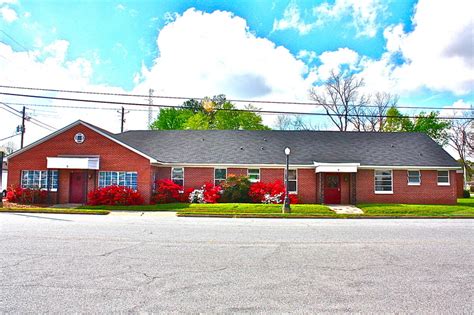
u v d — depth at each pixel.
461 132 50.16
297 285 6.28
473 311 5.14
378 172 26.58
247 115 51.22
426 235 12.48
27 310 4.95
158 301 5.38
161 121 51.72
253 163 26.39
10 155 24.55
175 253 8.82
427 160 26.73
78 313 4.87
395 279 6.72
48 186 24.33
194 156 27.23
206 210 21.09
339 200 26.33
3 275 6.64
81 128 24.75
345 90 46.56
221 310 5.06
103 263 7.66
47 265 7.41
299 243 10.54
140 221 16.45
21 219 16.44
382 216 20.09
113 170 24.39
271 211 21.14
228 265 7.65
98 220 16.59
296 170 26.62
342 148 28.36
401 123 47.91
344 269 7.42
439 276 6.94
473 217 20.31
